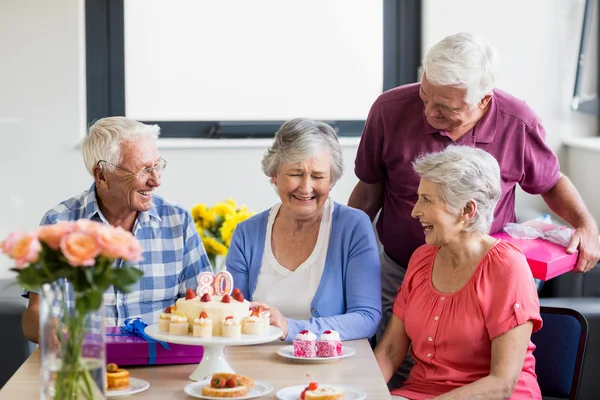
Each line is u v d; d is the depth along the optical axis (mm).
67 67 4844
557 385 2670
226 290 2436
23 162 4875
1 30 4801
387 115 2979
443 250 2561
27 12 4805
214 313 2240
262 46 5004
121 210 2750
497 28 4859
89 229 1744
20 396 2076
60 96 4859
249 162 4949
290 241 2764
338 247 2732
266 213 2832
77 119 4875
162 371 2293
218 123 4992
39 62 4832
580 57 4855
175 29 4957
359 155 3133
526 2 4844
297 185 2627
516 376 2393
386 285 3162
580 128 4941
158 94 4992
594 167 4523
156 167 2682
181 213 2855
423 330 2539
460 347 2475
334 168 2684
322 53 5031
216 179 4945
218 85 5008
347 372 2277
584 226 3014
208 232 3514
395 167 3008
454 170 2443
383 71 5035
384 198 3197
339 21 5012
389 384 3012
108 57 4941
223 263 3568
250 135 5008
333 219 2771
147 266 2791
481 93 2691
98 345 1800
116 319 2758
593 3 4832
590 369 3633
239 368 2311
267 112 5047
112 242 1731
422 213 2496
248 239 2803
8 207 4891
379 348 2652
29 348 3725
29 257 1701
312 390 2033
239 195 4969
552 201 3178
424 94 2723
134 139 2645
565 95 4906
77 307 1763
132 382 2172
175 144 4875
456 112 2703
